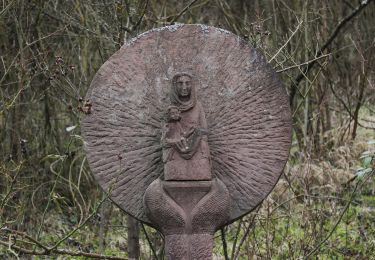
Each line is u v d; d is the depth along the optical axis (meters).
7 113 8.69
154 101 5.43
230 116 5.42
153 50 5.48
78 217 8.66
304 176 8.80
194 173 5.09
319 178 8.98
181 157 5.11
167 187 5.07
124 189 5.35
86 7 8.17
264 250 7.31
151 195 5.07
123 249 7.86
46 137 9.51
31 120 9.48
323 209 7.72
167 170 5.10
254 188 5.38
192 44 5.50
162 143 5.16
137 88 5.44
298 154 9.69
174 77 5.23
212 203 5.07
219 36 5.51
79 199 9.12
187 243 5.07
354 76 11.72
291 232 7.49
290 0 10.12
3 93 8.84
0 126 8.89
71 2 9.02
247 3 10.84
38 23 9.20
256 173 5.39
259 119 5.43
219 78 5.46
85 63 9.18
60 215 8.80
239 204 5.37
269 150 5.41
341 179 9.18
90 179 9.46
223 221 5.14
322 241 6.90
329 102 11.47
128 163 5.37
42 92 8.77
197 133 5.13
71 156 8.89
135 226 6.65
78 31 9.40
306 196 7.59
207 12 10.84
